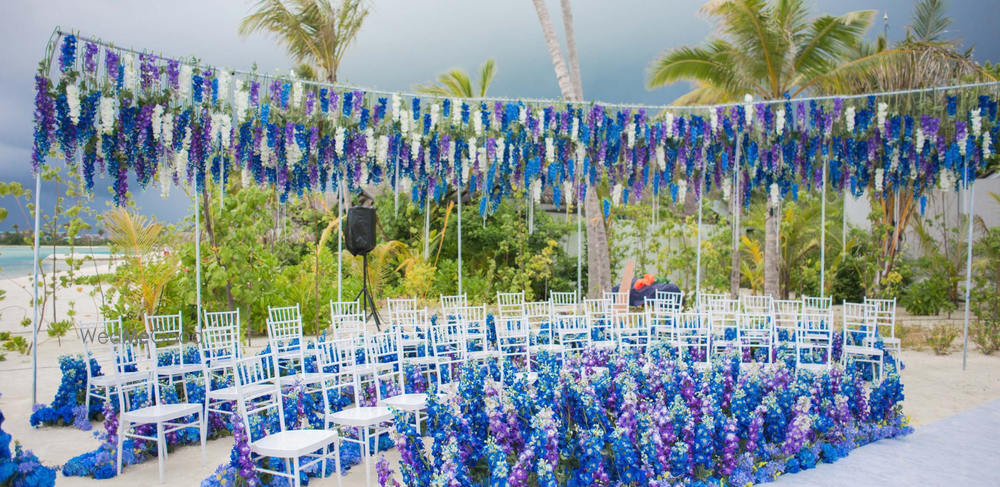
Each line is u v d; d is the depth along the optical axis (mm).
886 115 8766
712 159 9109
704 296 9062
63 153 5906
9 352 9117
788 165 9086
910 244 17062
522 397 3547
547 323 7754
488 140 8203
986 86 8477
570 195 8648
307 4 15250
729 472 3867
